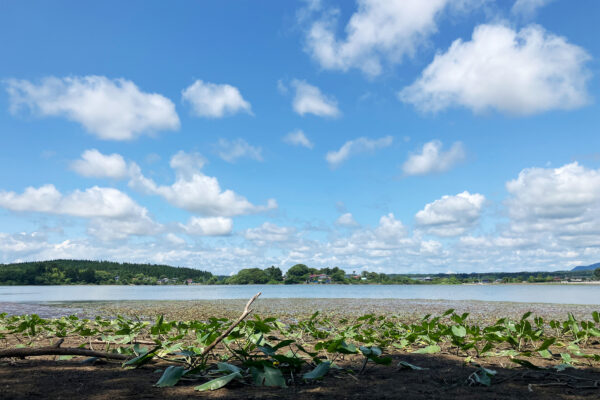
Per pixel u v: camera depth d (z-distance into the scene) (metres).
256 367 3.51
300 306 21.66
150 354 4.09
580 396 3.15
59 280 179.00
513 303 24.41
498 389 3.40
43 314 15.98
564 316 14.64
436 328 7.33
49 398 2.91
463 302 26.00
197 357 4.43
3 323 9.07
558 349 6.14
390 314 15.62
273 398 3.01
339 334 6.70
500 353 5.25
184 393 3.15
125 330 5.48
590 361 4.95
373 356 3.96
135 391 3.19
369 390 3.33
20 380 3.48
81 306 22.39
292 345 6.49
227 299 33.50
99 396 3.00
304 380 3.75
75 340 6.90
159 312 16.91
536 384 3.57
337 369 4.27
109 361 4.70
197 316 14.71
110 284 197.25
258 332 4.84
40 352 4.30
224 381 3.22
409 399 3.02
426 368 4.43
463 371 4.23
